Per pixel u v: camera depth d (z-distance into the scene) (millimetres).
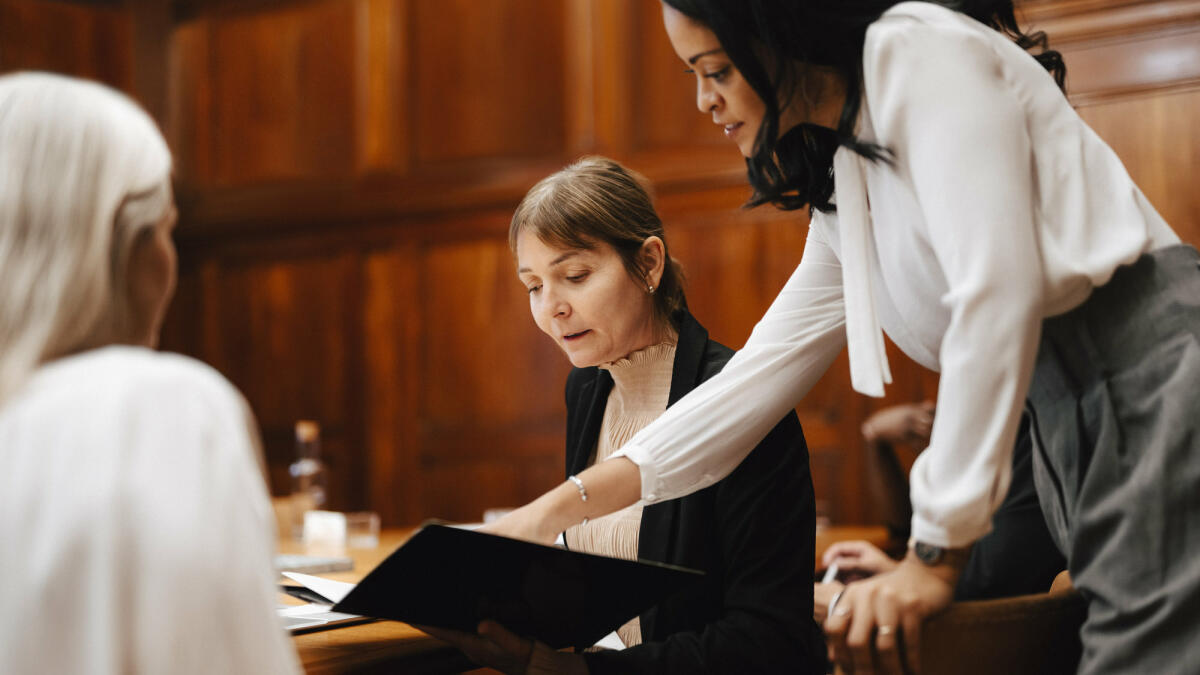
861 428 4672
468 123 5617
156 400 912
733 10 1243
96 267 973
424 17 5750
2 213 965
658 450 1456
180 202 6336
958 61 1189
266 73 6164
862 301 1317
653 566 1233
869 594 1164
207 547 875
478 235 5590
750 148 1360
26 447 891
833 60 1273
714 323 4957
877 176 1297
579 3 5340
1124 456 1180
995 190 1146
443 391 5637
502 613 1346
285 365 6059
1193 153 3861
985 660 1208
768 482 1508
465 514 5559
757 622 1425
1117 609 1146
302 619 1558
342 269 5938
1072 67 4055
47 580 849
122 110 1041
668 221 5078
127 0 6379
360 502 5816
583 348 1607
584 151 5297
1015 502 2203
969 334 1126
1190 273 1214
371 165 5852
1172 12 3902
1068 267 1180
